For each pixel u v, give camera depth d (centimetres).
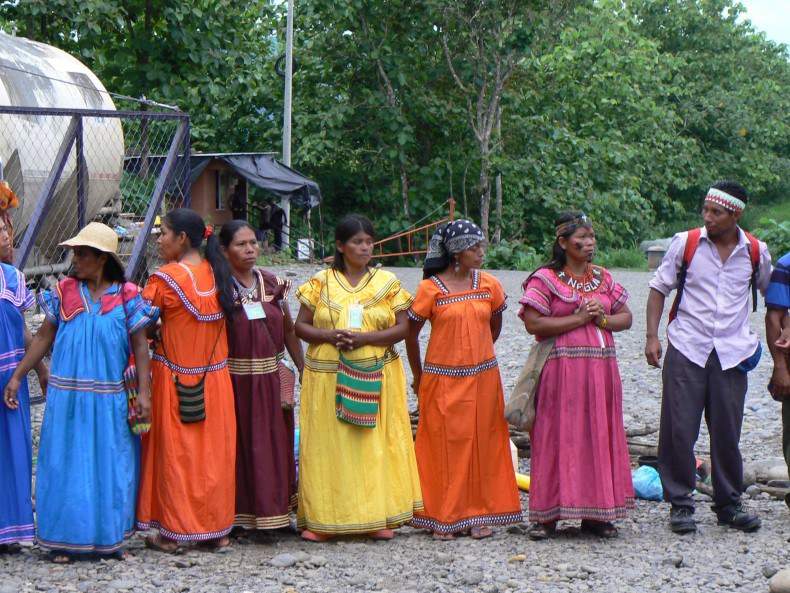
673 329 562
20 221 994
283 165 2441
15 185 977
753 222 3831
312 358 548
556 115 3169
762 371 1092
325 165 3044
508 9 2822
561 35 3195
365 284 552
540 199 3088
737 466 558
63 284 511
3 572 486
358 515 538
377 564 505
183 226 530
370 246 554
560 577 480
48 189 782
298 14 2870
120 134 1228
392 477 554
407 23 2831
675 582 469
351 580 475
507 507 563
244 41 2805
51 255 1078
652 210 3453
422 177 2995
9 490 511
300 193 2372
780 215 3916
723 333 550
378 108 2891
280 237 2422
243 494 542
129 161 1318
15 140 988
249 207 2645
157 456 523
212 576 483
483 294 565
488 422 561
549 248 3017
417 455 570
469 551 529
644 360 1179
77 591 457
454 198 3128
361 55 2875
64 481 497
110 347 501
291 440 561
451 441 555
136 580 473
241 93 2814
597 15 3381
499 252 2758
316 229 3047
